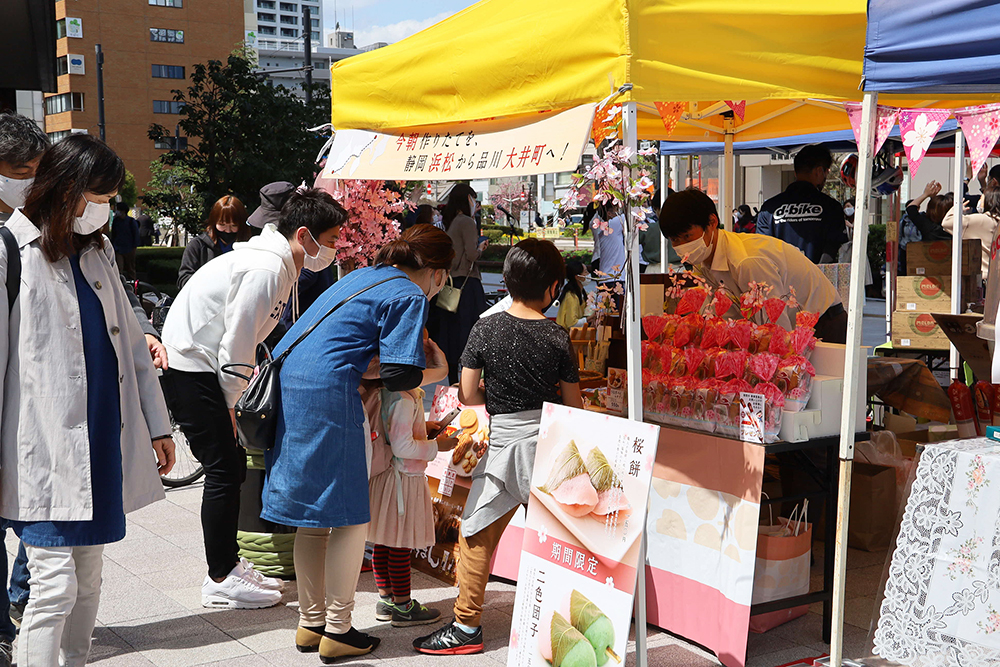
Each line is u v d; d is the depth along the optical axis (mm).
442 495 4551
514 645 3275
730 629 3398
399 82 4102
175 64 68250
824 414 3543
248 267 3705
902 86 2949
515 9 3803
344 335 3418
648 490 2904
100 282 2838
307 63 20062
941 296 6805
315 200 3791
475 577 3590
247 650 3637
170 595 4254
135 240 17922
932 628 2924
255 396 3396
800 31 3172
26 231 2713
